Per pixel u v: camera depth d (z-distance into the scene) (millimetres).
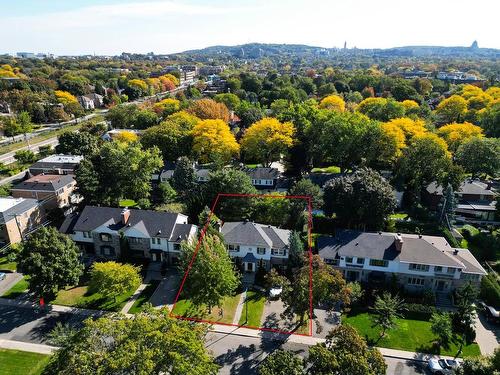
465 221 72938
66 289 51781
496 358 31297
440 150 75938
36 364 38875
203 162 95250
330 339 33594
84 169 70188
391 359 40875
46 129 141625
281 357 31062
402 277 52188
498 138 97562
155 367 26484
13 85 179125
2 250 59969
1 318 45844
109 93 198625
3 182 87875
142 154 74562
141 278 51812
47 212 70438
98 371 25172
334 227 67062
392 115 115438
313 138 92125
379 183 62219
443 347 42688
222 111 126188
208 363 29469
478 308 49125
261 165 103750
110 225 58375
